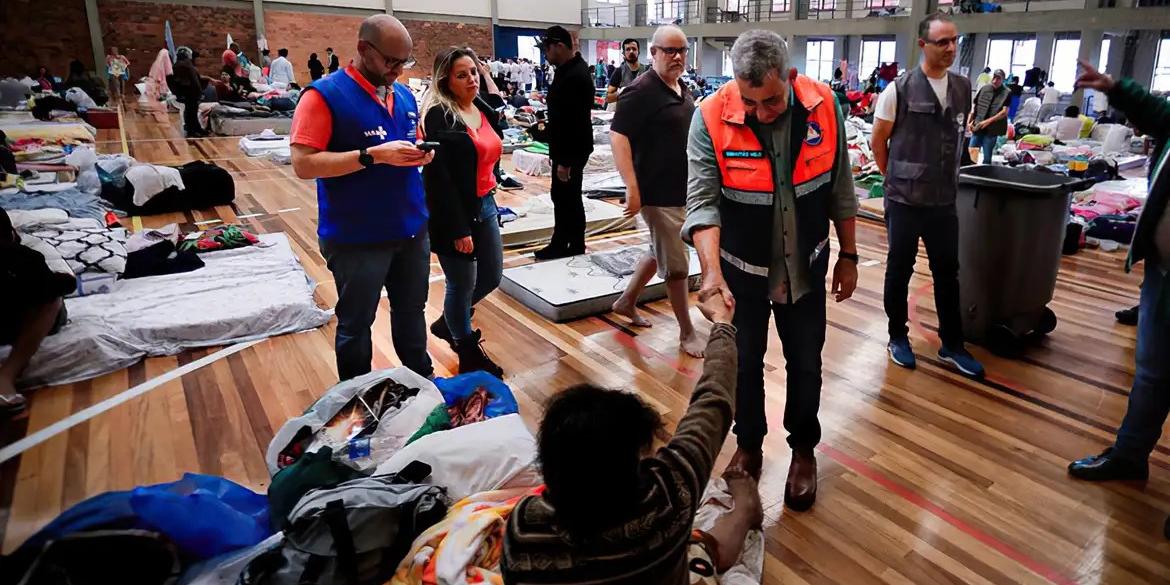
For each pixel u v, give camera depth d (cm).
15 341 284
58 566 154
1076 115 1120
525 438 214
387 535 172
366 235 239
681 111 298
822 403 289
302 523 169
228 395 294
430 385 245
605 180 780
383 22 225
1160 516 216
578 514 93
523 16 2417
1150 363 221
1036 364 326
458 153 270
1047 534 209
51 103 1157
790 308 216
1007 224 321
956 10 1653
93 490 228
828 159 202
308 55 2058
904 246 308
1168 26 1342
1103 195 613
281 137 1110
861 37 2062
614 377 316
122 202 616
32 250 285
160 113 1484
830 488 232
